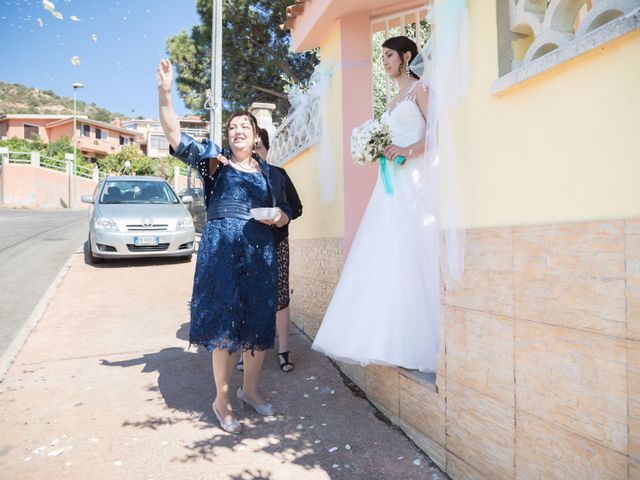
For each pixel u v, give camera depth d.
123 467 2.49
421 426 2.61
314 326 4.65
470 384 2.21
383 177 3.00
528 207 1.88
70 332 4.74
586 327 1.63
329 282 4.28
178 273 7.68
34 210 25.47
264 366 3.90
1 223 16.17
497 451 2.04
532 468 1.85
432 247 2.90
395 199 2.95
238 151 3.01
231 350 2.73
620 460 1.51
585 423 1.63
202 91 14.94
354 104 4.02
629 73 1.47
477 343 2.16
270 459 2.56
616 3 1.57
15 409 3.14
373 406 3.17
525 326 1.89
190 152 2.83
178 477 2.40
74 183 30.25
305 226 4.99
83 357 4.09
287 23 5.01
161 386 3.50
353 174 3.98
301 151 4.96
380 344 2.77
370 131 2.97
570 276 1.69
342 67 4.03
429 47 2.72
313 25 4.32
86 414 3.08
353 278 3.08
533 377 1.85
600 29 1.51
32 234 13.00
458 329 2.29
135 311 5.50
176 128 2.76
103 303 5.84
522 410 1.90
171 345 4.39
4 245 10.80
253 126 3.05
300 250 5.12
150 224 8.23
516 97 1.94
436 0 2.38
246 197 2.92
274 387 3.49
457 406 2.30
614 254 1.53
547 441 1.78
